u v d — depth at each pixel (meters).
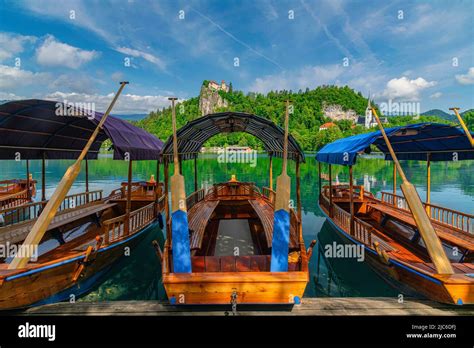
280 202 4.48
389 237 8.16
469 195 17.31
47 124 7.08
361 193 10.92
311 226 11.41
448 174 28.33
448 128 6.63
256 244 7.28
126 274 7.39
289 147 5.95
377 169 33.25
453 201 15.66
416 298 5.04
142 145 7.73
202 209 8.78
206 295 4.32
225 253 6.69
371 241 6.98
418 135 7.59
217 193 10.70
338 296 6.18
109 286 6.72
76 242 7.41
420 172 30.00
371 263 6.88
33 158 8.48
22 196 12.45
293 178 26.09
